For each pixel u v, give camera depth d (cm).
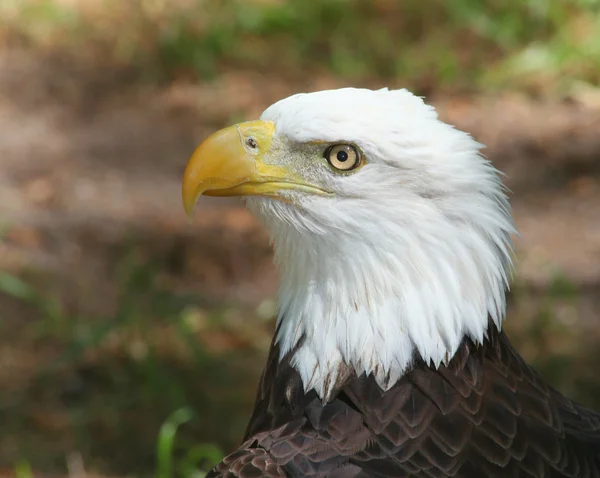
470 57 2012
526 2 2081
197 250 1464
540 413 646
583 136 1733
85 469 1100
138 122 1848
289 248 662
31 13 2147
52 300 1348
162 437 1006
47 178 1667
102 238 1505
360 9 2170
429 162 615
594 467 653
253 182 656
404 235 623
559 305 1341
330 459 609
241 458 621
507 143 1719
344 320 638
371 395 631
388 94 639
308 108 637
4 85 1944
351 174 626
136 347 1288
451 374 629
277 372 662
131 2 2178
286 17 2123
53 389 1229
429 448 614
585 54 1939
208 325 1330
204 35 2067
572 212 1540
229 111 1877
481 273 626
